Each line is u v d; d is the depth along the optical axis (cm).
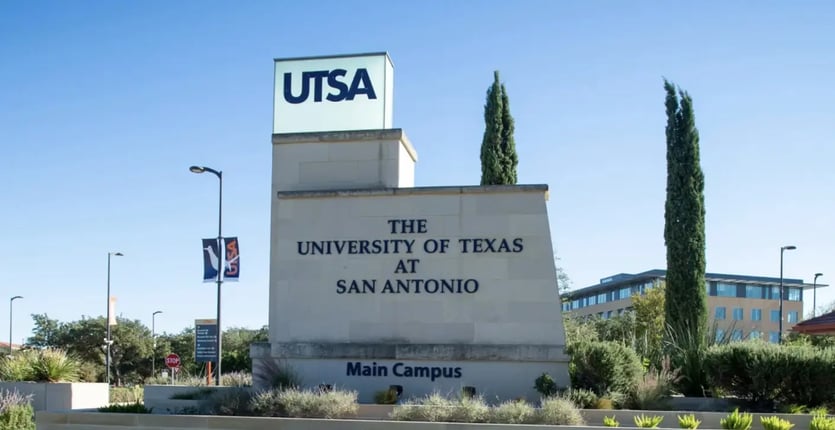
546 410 1473
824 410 1505
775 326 10238
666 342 1953
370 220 1848
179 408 1759
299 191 1891
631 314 5197
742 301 10131
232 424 1523
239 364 5672
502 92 2733
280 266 1870
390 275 1819
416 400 1623
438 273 1797
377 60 2011
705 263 2294
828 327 1950
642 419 1451
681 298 2258
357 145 1939
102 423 1600
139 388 2991
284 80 2041
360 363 1791
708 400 1639
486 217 1795
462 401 1554
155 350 6681
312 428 1484
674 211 2320
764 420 1377
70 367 2358
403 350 1761
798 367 1580
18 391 2177
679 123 2375
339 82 2017
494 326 1752
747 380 1634
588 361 1659
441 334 1773
